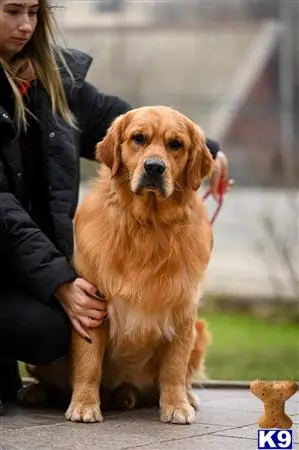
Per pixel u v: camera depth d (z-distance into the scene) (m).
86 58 10.30
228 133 49.06
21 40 9.31
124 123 8.76
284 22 43.31
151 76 49.12
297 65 44.84
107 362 9.07
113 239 8.54
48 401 9.68
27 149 9.58
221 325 26.36
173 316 8.68
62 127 9.53
